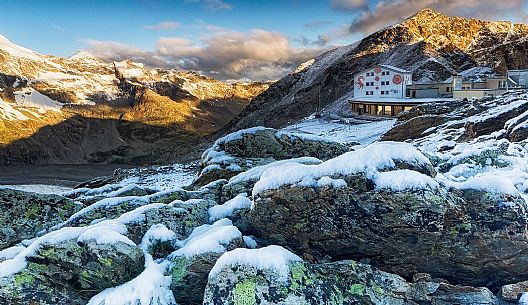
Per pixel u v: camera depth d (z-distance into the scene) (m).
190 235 12.27
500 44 138.12
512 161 15.80
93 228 11.29
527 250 10.61
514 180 13.92
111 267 10.50
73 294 10.59
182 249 11.05
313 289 9.82
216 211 13.38
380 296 10.19
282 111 148.00
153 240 11.68
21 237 13.68
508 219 10.59
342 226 11.16
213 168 19.28
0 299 10.11
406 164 11.24
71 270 10.65
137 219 12.41
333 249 11.51
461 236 10.66
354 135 63.34
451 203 10.56
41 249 10.83
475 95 80.19
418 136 45.78
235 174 18.80
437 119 47.12
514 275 10.84
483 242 10.59
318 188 11.25
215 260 10.64
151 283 10.27
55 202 15.25
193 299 10.51
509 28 169.12
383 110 86.56
